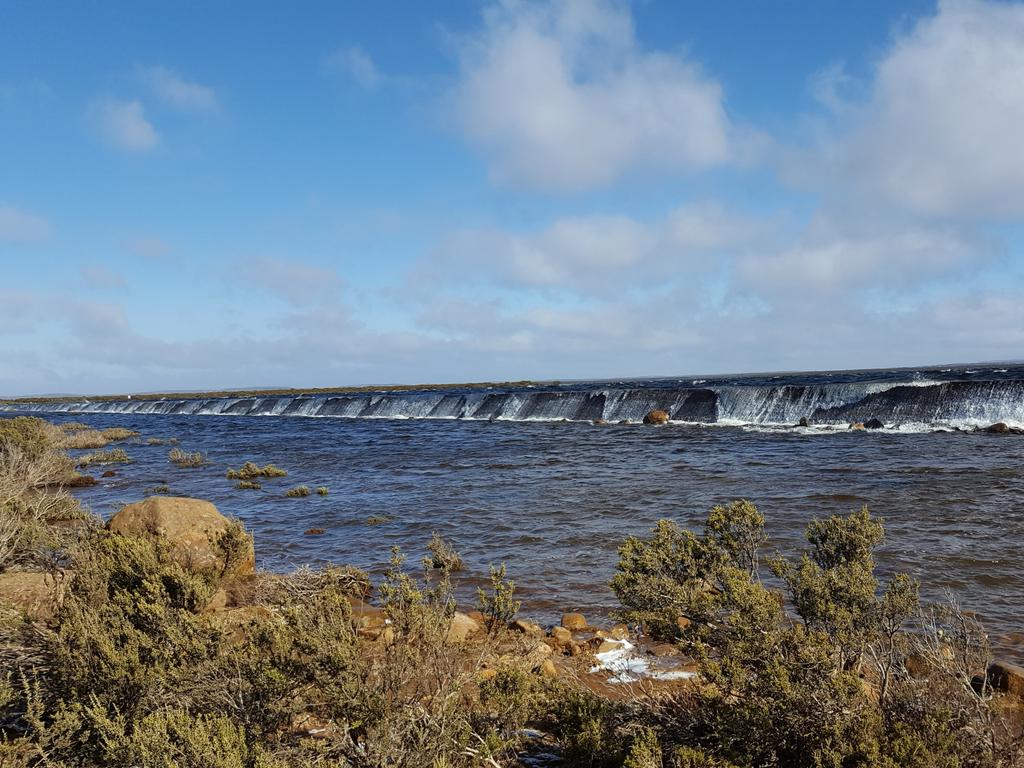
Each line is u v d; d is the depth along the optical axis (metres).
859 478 16.58
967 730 3.41
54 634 4.40
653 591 4.82
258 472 22.66
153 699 3.89
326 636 3.96
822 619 4.30
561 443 28.50
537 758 4.01
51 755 3.64
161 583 5.36
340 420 53.22
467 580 9.80
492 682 4.45
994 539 10.55
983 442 22.22
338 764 3.34
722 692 3.76
